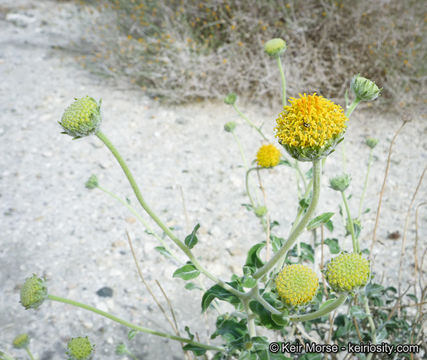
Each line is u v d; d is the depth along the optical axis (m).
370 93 1.60
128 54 5.70
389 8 5.13
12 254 3.41
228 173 4.26
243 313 1.94
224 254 3.39
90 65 6.28
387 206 3.71
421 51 4.86
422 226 3.46
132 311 2.98
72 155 4.59
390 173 4.08
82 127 1.42
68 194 4.06
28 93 5.68
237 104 5.29
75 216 3.80
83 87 5.85
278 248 1.90
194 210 3.84
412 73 4.80
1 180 4.23
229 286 1.72
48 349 2.72
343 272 1.36
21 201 3.97
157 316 2.95
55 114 5.25
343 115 1.31
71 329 2.85
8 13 8.12
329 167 4.21
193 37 5.56
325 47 5.24
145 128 5.00
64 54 6.78
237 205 3.87
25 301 1.63
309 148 1.31
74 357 1.75
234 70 5.19
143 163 4.46
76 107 1.42
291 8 5.14
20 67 6.35
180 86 5.47
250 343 1.76
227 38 5.46
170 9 5.71
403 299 2.80
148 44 5.65
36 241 3.54
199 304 3.03
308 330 2.35
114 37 6.12
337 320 2.38
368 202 3.77
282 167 4.29
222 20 5.39
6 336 2.80
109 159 4.52
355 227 2.19
